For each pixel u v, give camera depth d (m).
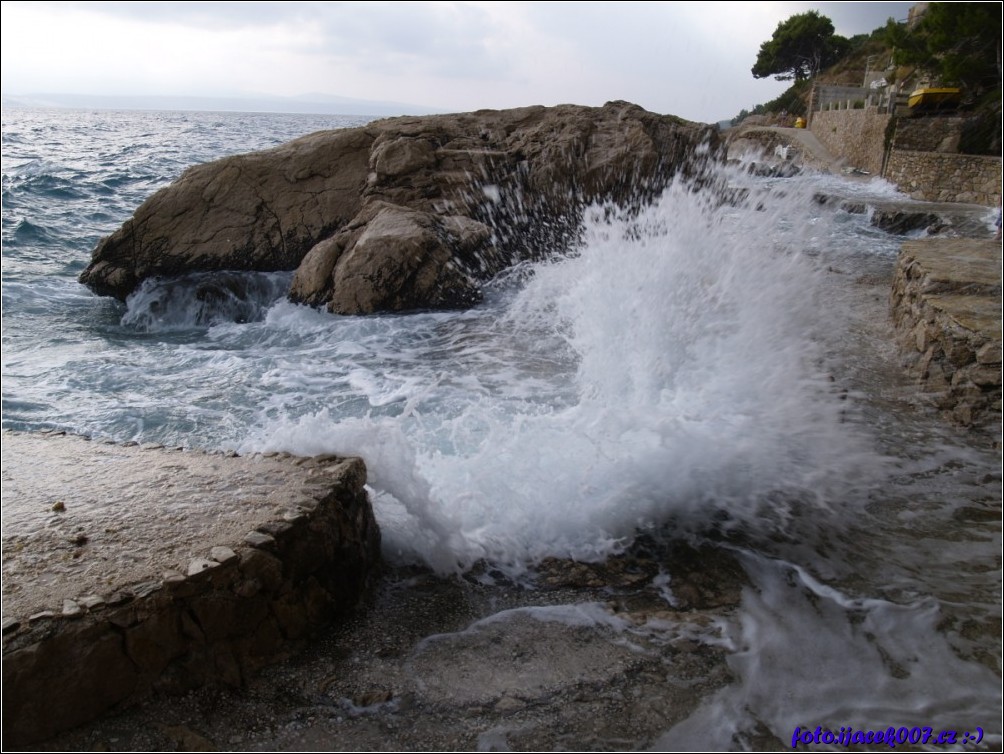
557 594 2.72
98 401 5.03
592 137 10.20
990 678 2.23
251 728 2.00
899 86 22.62
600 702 2.11
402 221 8.08
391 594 2.70
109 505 2.61
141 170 19.11
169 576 2.12
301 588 2.38
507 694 2.14
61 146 25.08
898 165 18.50
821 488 3.44
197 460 3.05
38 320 7.80
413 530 2.98
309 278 8.01
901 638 2.43
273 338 7.00
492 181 9.78
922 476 3.60
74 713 1.96
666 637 2.43
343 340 6.72
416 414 4.50
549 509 3.16
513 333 6.71
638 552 3.00
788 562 2.92
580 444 3.53
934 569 2.85
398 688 2.16
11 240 11.55
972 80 20.28
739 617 2.55
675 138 10.74
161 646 2.07
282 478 2.76
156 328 7.72
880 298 7.44
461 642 2.40
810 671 2.26
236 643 2.20
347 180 9.52
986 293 5.00
